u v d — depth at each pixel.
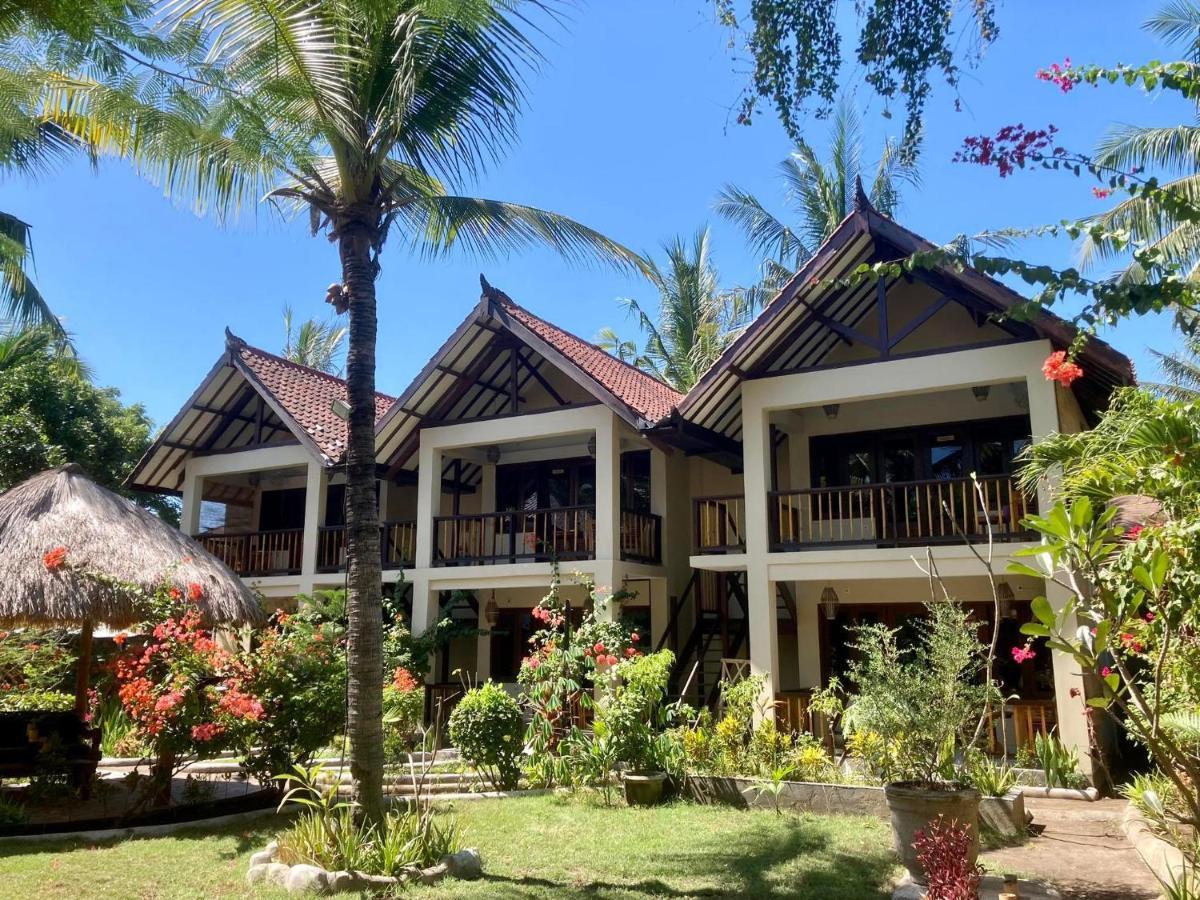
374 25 7.30
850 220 11.51
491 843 7.95
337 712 9.55
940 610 7.63
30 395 20.72
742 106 7.45
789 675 15.01
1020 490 11.07
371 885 6.37
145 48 8.65
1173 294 4.66
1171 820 7.18
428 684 16.59
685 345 25.22
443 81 7.70
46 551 9.07
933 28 6.86
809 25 7.11
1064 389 11.52
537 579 14.64
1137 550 4.64
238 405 18.84
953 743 7.90
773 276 22.62
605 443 14.34
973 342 12.20
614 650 11.02
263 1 6.75
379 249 7.77
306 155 7.73
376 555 7.19
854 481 14.38
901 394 12.02
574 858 7.43
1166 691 6.79
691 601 16.12
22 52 9.74
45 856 7.44
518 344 15.59
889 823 8.47
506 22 7.45
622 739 9.94
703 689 14.77
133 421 24.20
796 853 7.52
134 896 6.31
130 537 9.78
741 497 13.47
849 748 9.85
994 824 8.18
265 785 9.46
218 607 9.95
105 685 11.22
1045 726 11.02
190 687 8.95
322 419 17.72
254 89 7.48
